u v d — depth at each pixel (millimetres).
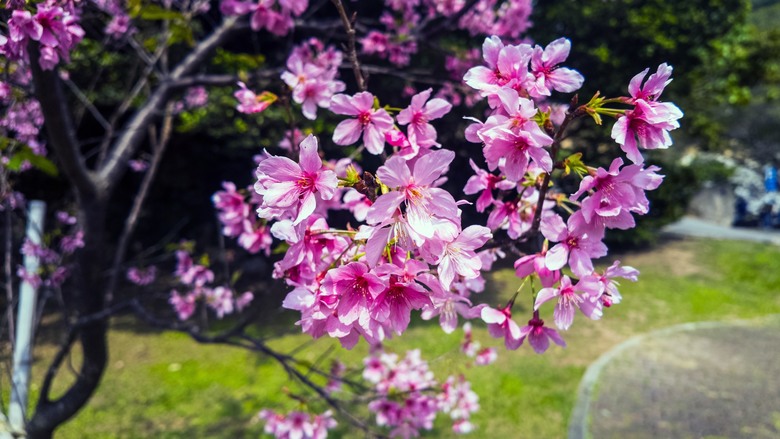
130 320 7199
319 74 1957
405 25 3395
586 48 8445
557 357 6160
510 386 5340
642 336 7020
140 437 4574
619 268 1146
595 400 5234
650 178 1035
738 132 19594
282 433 2580
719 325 7664
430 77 3551
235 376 5695
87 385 2844
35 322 2912
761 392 5512
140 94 6867
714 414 5035
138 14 2574
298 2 2537
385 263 966
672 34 9367
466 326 3361
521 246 1380
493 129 987
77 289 2809
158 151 3291
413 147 1188
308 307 1092
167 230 9453
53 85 2045
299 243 1125
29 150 2215
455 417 3125
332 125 6828
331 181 987
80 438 4535
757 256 11586
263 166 983
